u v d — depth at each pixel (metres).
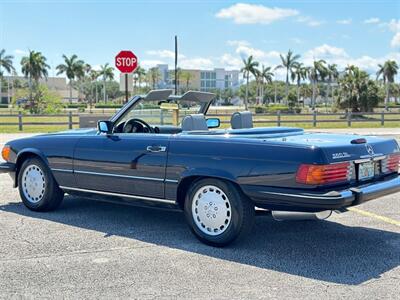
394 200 7.62
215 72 167.75
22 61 83.00
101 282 4.18
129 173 5.64
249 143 4.89
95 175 5.96
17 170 6.86
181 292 3.97
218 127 6.91
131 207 6.99
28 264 4.61
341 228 5.95
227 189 4.96
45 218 6.34
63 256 4.84
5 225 5.99
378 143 5.31
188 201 5.28
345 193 4.54
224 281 4.21
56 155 6.32
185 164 5.18
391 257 4.86
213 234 5.12
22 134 20.33
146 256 4.86
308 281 4.21
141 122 6.26
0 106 98.81
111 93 147.00
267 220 6.31
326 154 4.59
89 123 17.31
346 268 4.54
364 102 55.91
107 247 5.14
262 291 3.99
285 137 5.32
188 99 6.46
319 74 92.81
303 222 6.21
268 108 77.62
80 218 6.35
